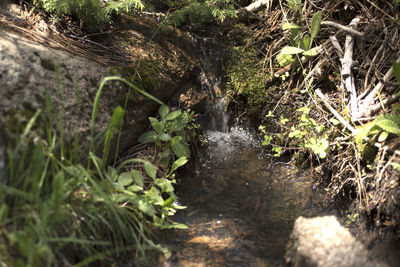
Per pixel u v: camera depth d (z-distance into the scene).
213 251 2.29
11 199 1.83
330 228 1.99
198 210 2.67
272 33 3.69
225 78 3.56
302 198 2.81
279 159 3.22
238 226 2.53
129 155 2.77
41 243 1.67
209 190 2.88
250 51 3.63
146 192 2.50
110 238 2.12
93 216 2.04
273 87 3.45
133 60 3.03
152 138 2.80
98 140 2.42
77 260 1.95
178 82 3.23
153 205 2.51
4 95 2.08
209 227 2.50
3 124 1.96
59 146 2.15
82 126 2.36
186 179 2.97
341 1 3.38
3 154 1.83
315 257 1.90
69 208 2.00
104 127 2.49
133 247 2.19
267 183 2.96
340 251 1.87
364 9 3.28
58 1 2.79
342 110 3.02
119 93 2.72
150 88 2.96
